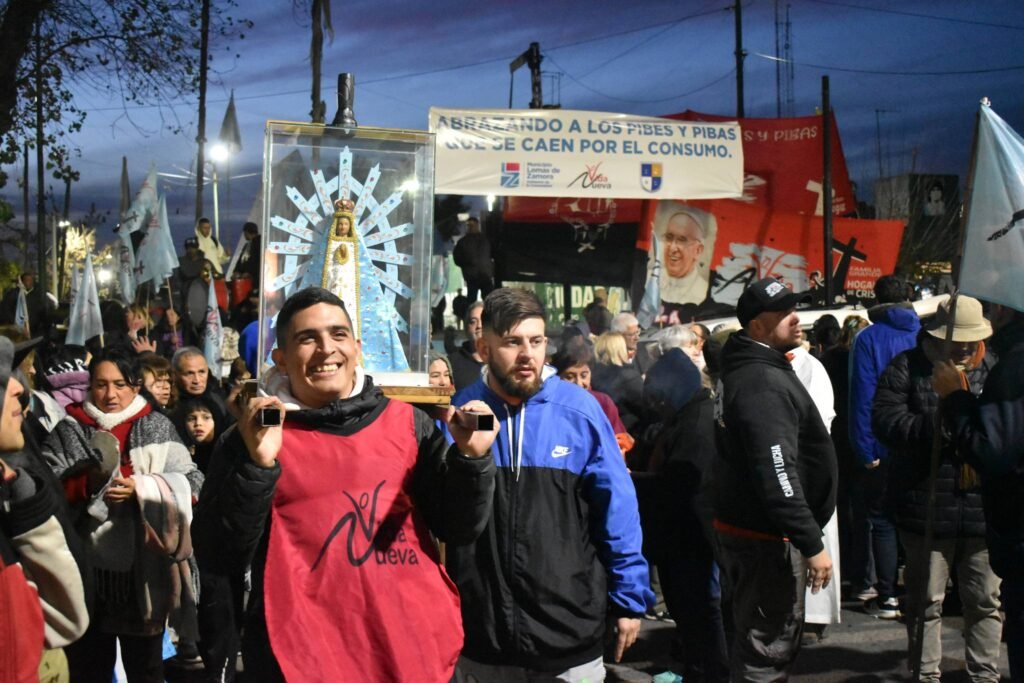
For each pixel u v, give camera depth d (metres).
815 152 15.55
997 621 5.19
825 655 6.44
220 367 11.02
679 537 5.36
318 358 2.79
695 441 5.36
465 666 3.51
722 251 14.80
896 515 5.34
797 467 4.51
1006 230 4.30
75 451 4.48
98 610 4.48
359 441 2.79
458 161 12.85
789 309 4.46
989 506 4.15
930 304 9.97
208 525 2.66
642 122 13.38
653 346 8.45
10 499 2.96
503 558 3.45
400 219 3.89
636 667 6.29
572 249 14.45
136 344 9.84
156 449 4.82
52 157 13.77
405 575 2.76
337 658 2.64
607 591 3.63
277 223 3.79
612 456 3.59
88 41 13.29
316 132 3.84
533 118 13.05
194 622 4.72
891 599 7.23
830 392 6.64
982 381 5.68
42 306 12.35
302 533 2.70
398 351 3.84
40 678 3.33
